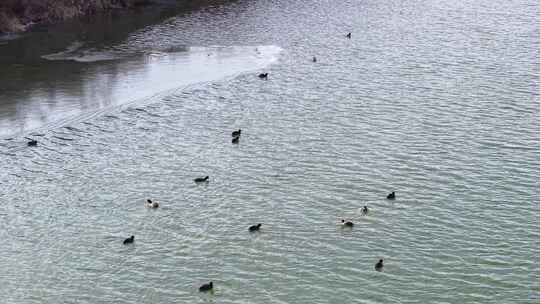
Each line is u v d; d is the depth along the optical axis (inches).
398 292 1539.1
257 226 1803.6
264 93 2810.0
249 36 3715.6
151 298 1546.5
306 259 1674.5
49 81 3029.0
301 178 2082.9
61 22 4183.1
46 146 2374.5
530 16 3873.0
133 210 1936.5
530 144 2245.3
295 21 4023.1
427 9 4192.9
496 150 2214.6
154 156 2274.9
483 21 3814.0
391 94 2738.7
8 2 4072.3
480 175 2054.6
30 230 1846.7
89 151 2329.0
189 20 4160.9
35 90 2908.5
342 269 1628.9
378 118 2507.4
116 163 2233.0
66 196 2027.6
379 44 3452.3
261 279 1601.9
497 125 2402.8
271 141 2351.1
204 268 1652.3
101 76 3080.7
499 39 3437.5
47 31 3971.5
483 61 3095.5
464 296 1519.4
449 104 2610.7
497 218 1820.9
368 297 1525.6
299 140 2348.7
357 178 2068.2
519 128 2372.0
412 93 2743.6
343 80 2928.2
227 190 2030.0
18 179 2139.5
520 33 3526.1
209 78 3009.4
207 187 2053.4
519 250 1680.6
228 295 1546.5
